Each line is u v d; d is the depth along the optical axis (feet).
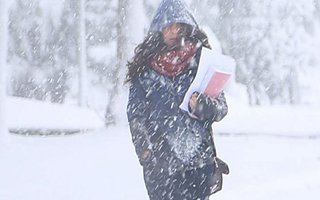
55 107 172.24
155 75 34.58
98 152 97.91
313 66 303.48
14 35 270.26
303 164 85.10
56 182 70.95
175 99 34.37
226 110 34.88
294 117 181.47
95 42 295.28
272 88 303.07
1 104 105.81
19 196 62.39
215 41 270.26
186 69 34.78
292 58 297.74
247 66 297.74
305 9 295.28
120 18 143.95
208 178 35.40
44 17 267.59
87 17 288.92
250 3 293.84
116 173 78.07
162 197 34.78
